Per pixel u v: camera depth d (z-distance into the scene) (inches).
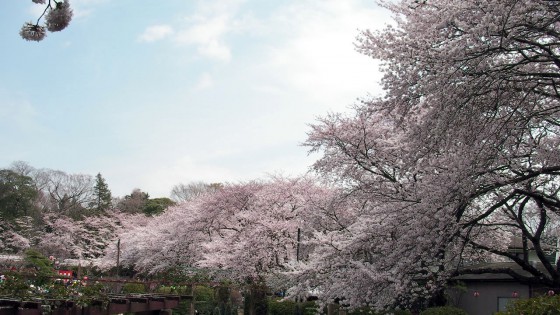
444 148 359.9
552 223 525.3
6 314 301.7
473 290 651.5
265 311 690.2
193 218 970.1
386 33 351.6
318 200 612.1
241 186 937.5
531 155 397.7
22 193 1697.8
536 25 308.0
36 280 438.9
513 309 254.2
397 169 472.7
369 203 491.8
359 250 464.8
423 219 365.4
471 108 335.6
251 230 782.5
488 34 295.7
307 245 677.9
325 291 473.1
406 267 386.0
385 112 371.2
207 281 850.8
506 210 462.3
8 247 1513.3
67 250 1558.8
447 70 310.8
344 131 514.9
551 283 402.0
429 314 478.9
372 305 424.2
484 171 350.3
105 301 381.1
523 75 326.0
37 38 142.3
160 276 1005.8
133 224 1524.4
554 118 400.8
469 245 434.6
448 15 308.7
